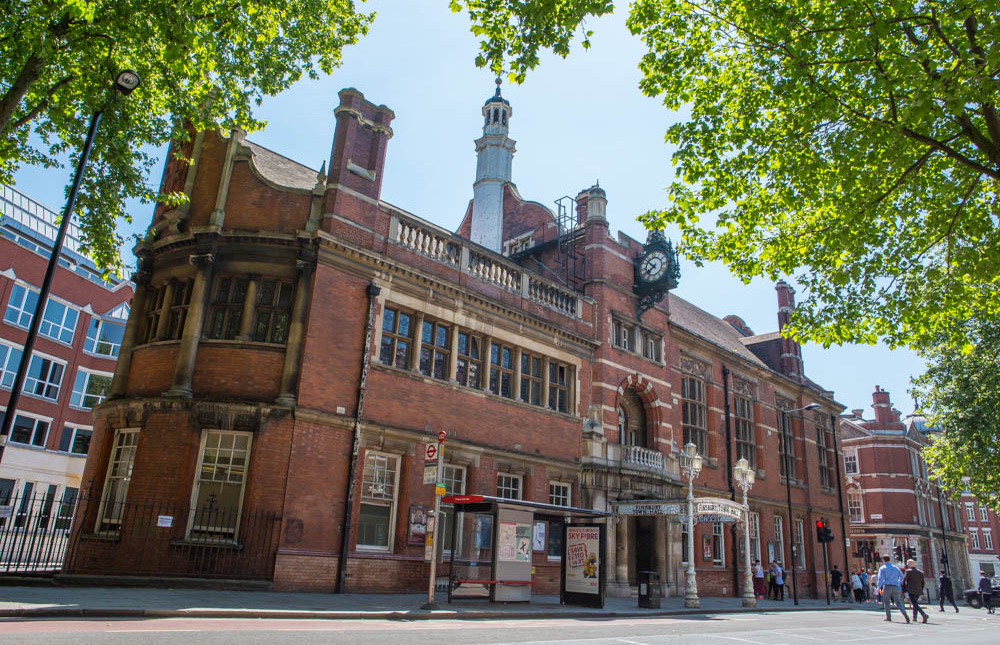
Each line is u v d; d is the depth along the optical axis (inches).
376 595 631.8
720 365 1316.4
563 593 708.0
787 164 472.1
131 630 324.8
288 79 645.3
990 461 1107.9
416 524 703.7
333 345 676.7
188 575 579.5
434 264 790.5
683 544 1090.7
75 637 290.5
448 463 759.7
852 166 433.7
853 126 420.2
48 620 351.6
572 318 981.8
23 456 1374.3
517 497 842.2
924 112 360.8
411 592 682.8
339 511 647.1
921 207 482.0
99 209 590.2
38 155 607.5
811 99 437.7
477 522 751.1
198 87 603.2
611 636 429.7
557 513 701.9
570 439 924.6
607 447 965.8
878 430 2151.8
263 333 673.6
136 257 733.9
